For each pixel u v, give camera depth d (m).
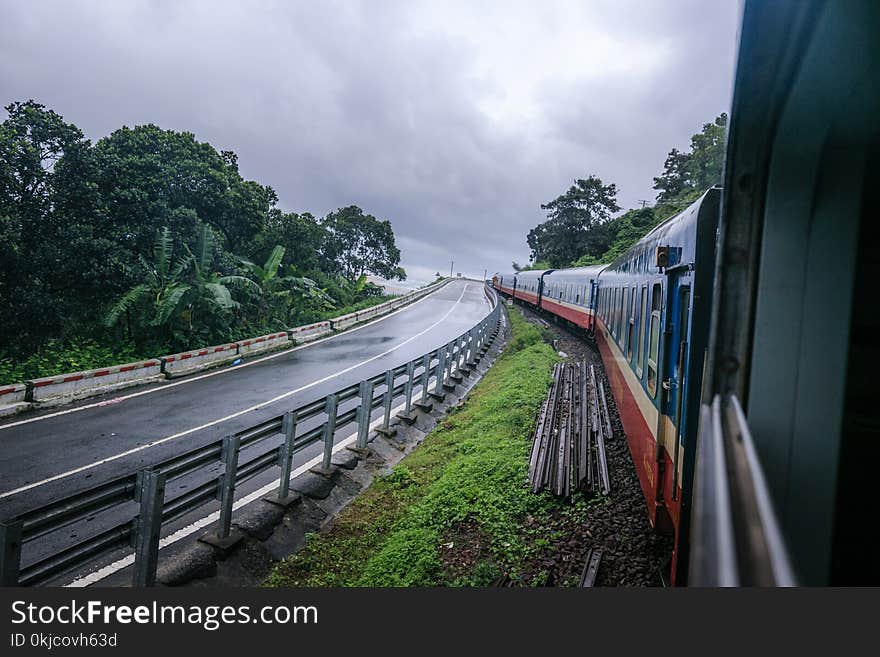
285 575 5.31
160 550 5.58
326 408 7.32
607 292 12.80
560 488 6.42
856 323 1.75
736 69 1.68
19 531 3.45
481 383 14.62
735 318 1.73
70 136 13.94
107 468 7.76
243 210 21.00
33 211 13.38
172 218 16.66
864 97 1.57
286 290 23.39
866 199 1.67
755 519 0.97
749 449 1.26
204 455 5.04
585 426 8.75
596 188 47.12
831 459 1.66
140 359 14.94
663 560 4.92
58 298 13.61
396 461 8.71
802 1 1.41
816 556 1.63
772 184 1.70
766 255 1.70
